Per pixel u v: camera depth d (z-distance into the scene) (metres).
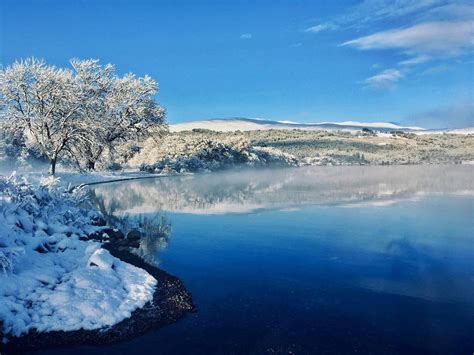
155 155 68.25
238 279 12.59
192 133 155.62
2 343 8.42
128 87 49.47
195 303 10.72
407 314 10.15
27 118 38.62
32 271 11.18
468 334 9.11
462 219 23.11
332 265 14.16
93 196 32.62
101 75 45.31
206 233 19.23
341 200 31.48
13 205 14.84
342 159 109.62
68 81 41.09
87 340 8.72
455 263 14.45
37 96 38.28
